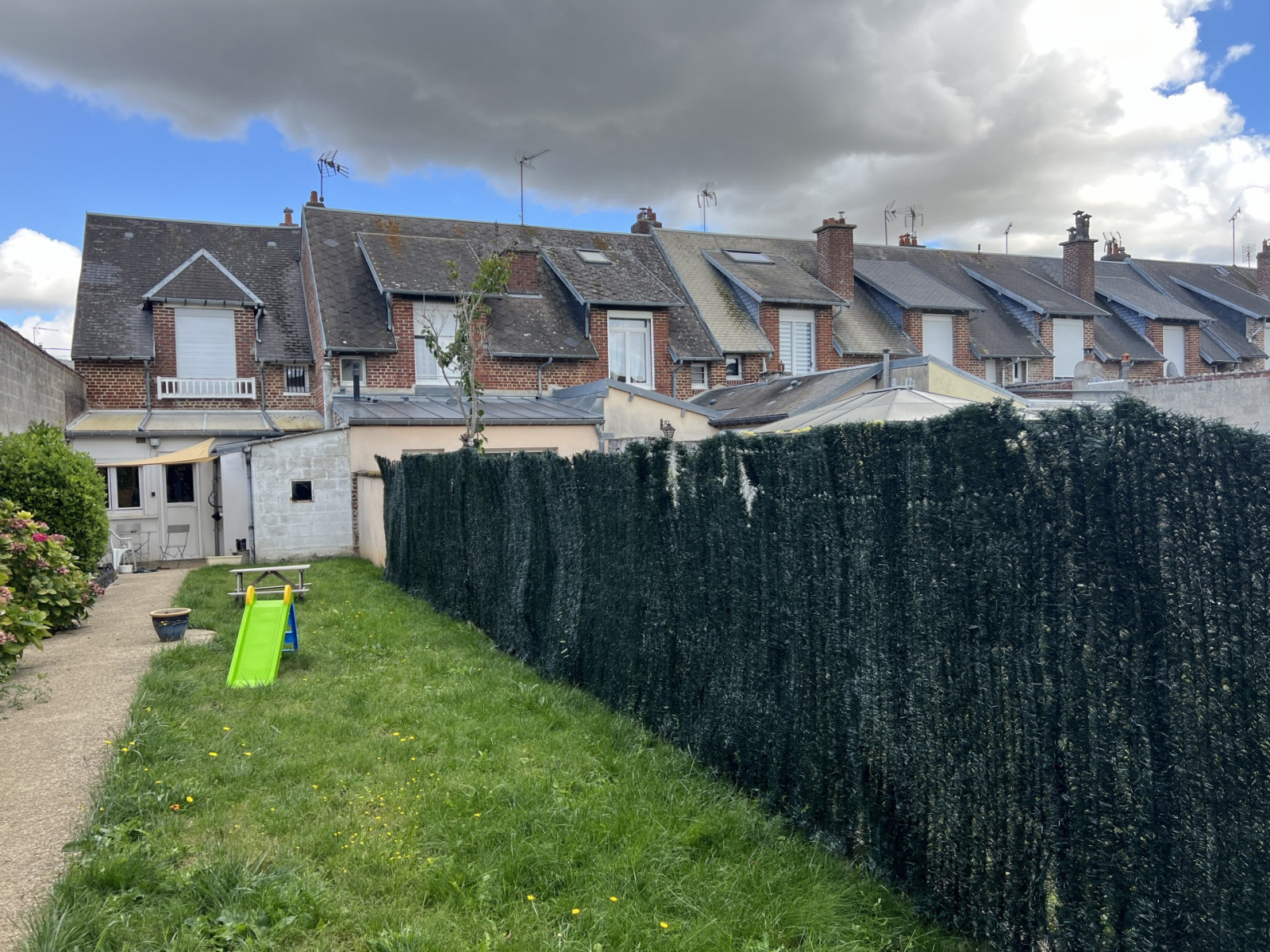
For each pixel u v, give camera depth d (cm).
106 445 1764
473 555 1076
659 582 658
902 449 429
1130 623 327
